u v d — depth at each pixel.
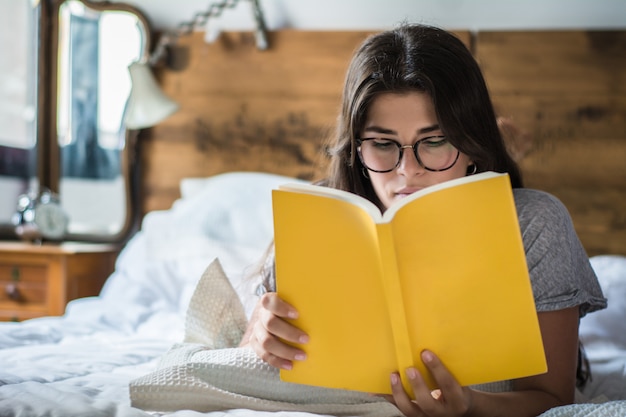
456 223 0.83
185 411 0.92
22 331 1.65
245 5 2.81
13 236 3.08
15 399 0.91
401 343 0.84
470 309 0.85
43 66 3.02
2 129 3.09
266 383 1.01
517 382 1.05
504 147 1.16
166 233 2.38
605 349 1.65
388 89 1.04
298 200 0.88
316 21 2.76
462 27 2.62
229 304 1.28
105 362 1.35
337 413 0.97
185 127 2.84
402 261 0.83
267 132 2.76
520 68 2.54
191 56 2.83
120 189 2.94
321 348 0.90
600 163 2.49
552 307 1.03
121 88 2.95
